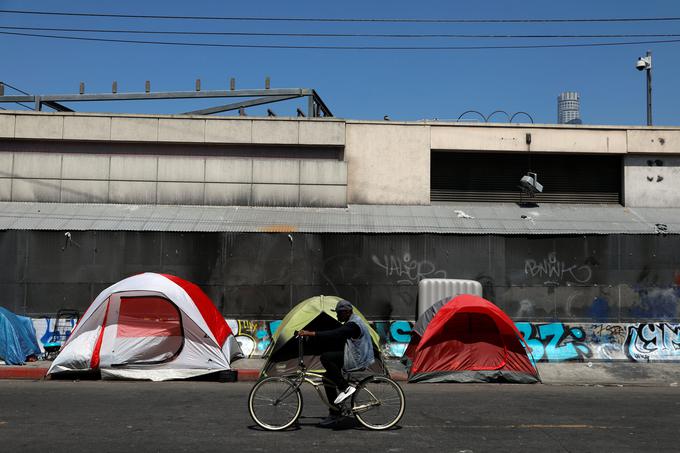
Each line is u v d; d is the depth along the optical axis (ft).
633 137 61.11
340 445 23.93
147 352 44.11
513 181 62.34
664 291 53.26
